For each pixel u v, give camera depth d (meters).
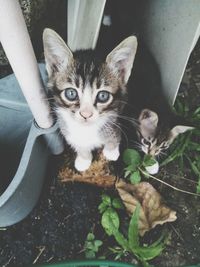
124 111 0.26
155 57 0.28
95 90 0.22
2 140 0.26
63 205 0.26
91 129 0.24
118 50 0.22
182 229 0.26
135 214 0.23
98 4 0.22
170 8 0.24
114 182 0.27
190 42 0.24
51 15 0.29
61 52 0.22
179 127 0.27
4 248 0.25
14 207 0.23
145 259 0.24
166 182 0.27
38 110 0.22
